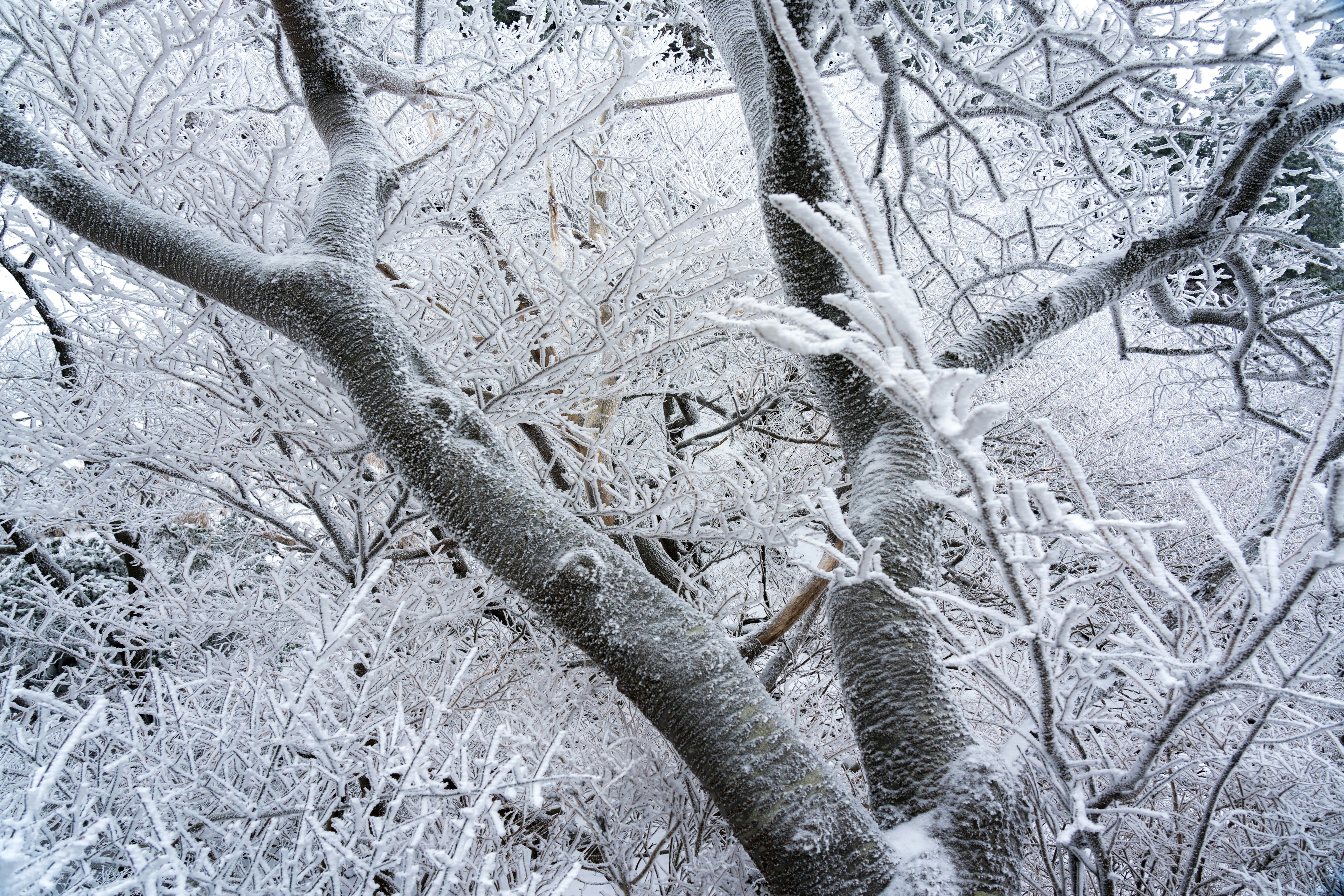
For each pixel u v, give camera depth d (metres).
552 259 4.02
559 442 4.33
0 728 1.84
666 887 3.07
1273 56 2.08
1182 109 3.69
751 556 5.52
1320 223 5.65
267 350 3.48
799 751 1.79
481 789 1.76
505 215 7.00
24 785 1.99
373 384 2.20
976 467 1.14
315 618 1.92
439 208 4.53
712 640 1.93
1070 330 6.41
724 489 4.54
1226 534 1.44
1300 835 2.56
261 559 4.79
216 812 2.05
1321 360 2.90
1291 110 2.41
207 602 3.56
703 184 5.91
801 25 2.18
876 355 1.05
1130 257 2.73
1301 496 1.34
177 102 3.18
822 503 1.77
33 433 3.41
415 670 3.44
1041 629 1.50
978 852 1.71
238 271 2.34
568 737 3.15
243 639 3.81
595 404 4.78
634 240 3.75
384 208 2.85
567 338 4.09
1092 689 2.05
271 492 4.59
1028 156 4.45
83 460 3.64
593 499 4.62
